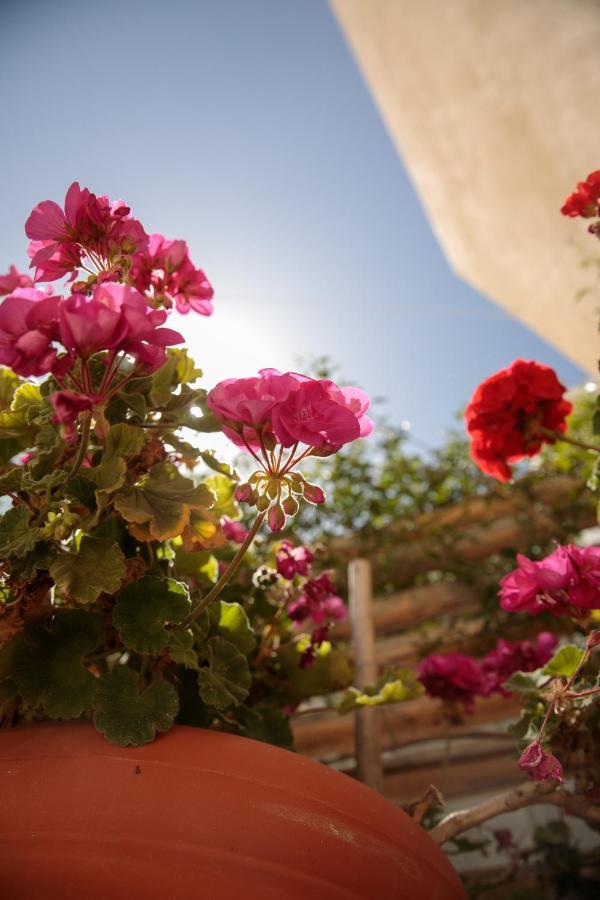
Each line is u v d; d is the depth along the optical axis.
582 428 2.71
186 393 1.23
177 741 1.00
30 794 0.91
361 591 2.15
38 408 1.20
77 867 0.86
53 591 1.18
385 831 0.99
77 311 0.94
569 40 2.73
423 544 2.66
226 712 1.28
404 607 2.54
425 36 3.56
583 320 3.00
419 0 3.53
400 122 4.07
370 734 1.81
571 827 2.51
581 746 1.27
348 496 2.75
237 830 0.90
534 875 2.33
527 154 3.12
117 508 1.07
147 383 1.23
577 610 1.26
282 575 1.52
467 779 2.40
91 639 1.10
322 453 0.98
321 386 0.98
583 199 1.41
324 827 0.94
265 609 1.61
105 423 0.97
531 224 3.25
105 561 1.06
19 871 0.86
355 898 0.91
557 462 2.72
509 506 2.70
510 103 3.14
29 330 0.97
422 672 1.97
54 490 1.11
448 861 1.08
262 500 0.98
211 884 0.86
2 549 1.03
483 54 3.24
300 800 0.95
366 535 2.65
